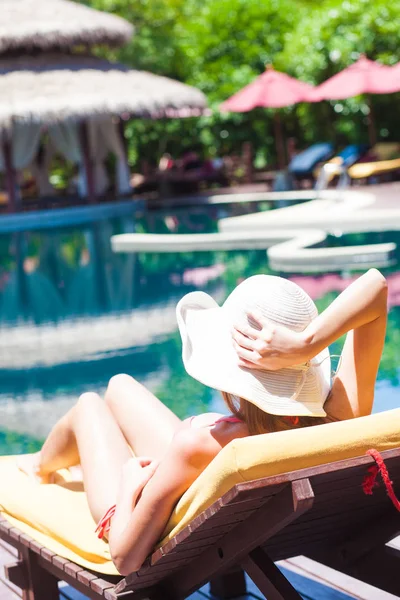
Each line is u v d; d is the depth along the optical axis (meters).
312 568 3.50
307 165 23.36
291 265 12.15
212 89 28.14
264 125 28.05
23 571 3.25
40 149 25.52
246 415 2.41
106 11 30.06
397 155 23.27
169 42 29.70
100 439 3.00
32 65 23.02
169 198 24.70
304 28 25.56
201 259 13.77
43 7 23.61
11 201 22.30
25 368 8.02
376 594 3.24
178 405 6.47
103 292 11.77
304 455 2.15
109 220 20.81
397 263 11.75
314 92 22.98
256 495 2.10
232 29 28.77
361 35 24.17
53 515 3.15
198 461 2.37
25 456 3.64
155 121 28.28
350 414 2.52
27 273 14.02
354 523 2.77
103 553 2.81
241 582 3.34
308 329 2.31
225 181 26.11
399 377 6.66
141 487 2.62
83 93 22.33
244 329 2.35
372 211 15.77
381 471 2.20
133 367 7.70
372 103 25.16
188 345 2.50
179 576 2.64
